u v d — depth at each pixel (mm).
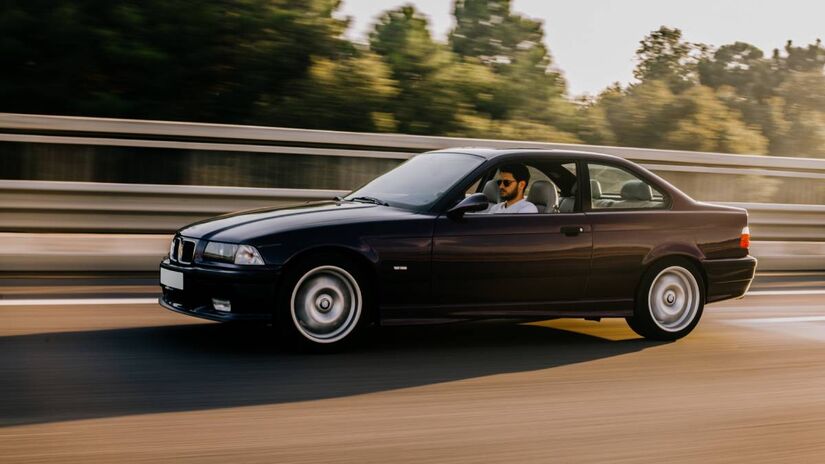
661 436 4707
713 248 7445
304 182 11344
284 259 6133
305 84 25203
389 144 11633
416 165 7410
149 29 25844
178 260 6523
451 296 6586
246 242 6148
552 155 7176
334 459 4137
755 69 72188
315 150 11312
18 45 24328
